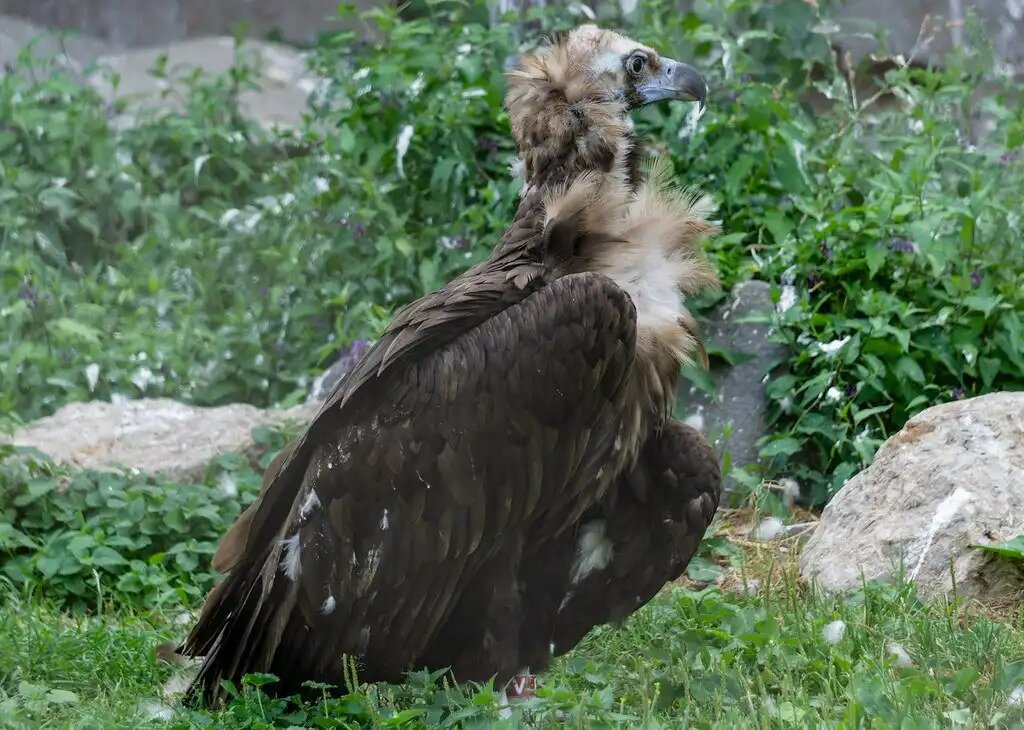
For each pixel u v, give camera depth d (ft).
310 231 72.13
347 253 71.20
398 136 71.87
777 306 59.41
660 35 71.72
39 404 66.28
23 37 109.09
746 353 59.72
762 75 75.20
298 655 39.27
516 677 39.70
